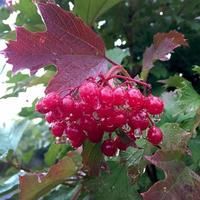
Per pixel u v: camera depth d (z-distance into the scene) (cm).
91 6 19
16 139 23
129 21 25
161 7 26
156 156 15
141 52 26
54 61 15
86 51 15
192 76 26
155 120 17
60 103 14
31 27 22
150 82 24
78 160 18
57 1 22
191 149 18
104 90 14
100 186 18
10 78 24
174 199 15
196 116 17
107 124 14
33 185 16
